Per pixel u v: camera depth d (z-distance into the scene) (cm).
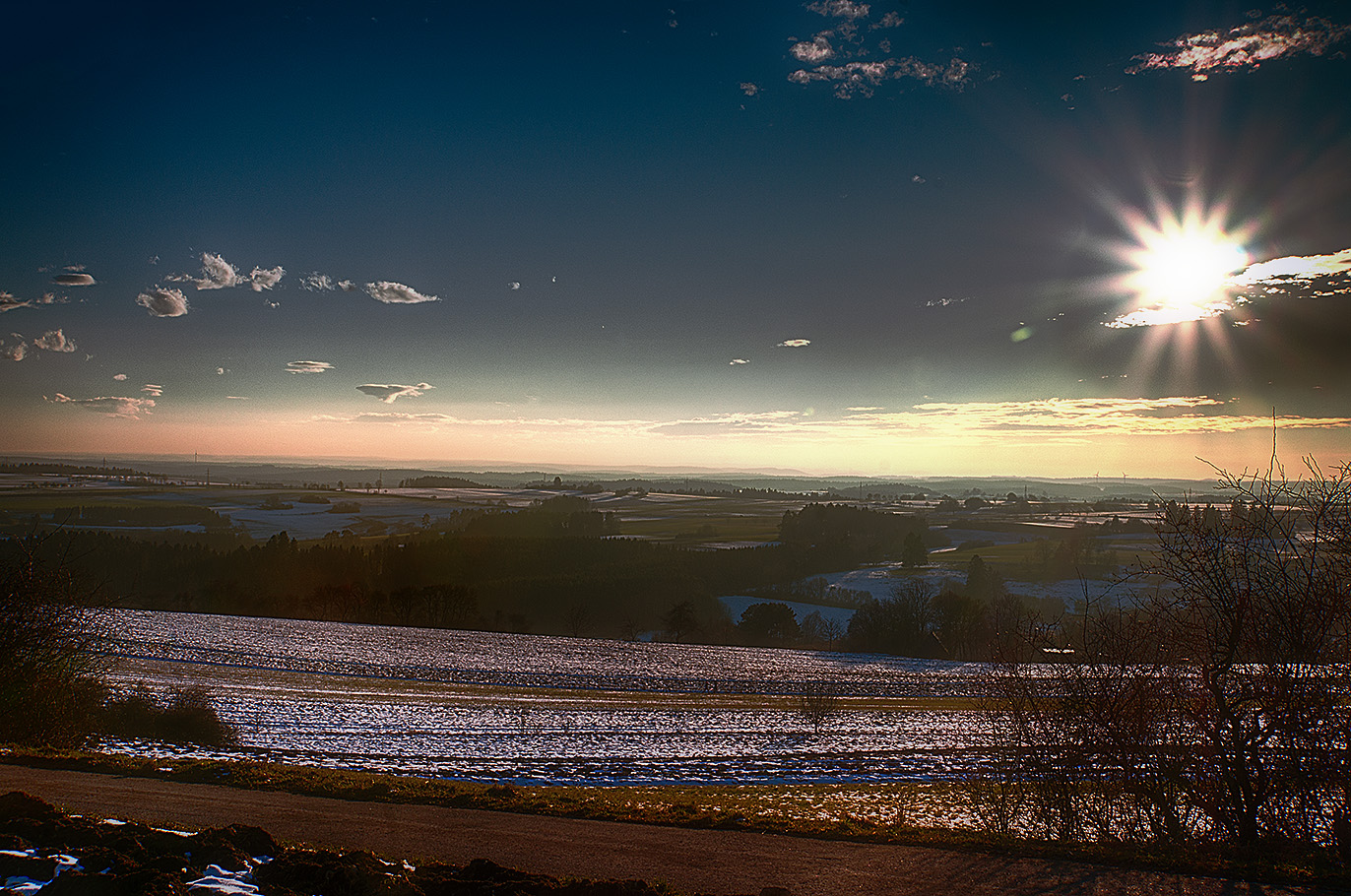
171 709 2748
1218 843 1066
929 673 6469
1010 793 1321
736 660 6831
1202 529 1171
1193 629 1166
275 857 827
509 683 5450
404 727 3772
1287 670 1075
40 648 1984
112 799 1136
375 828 1056
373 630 7381
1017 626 1403
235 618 7550
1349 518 1088
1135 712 1190
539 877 809
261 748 2792
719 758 3388
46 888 663
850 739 3944
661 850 992
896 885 861
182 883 691
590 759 3225
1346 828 1022
